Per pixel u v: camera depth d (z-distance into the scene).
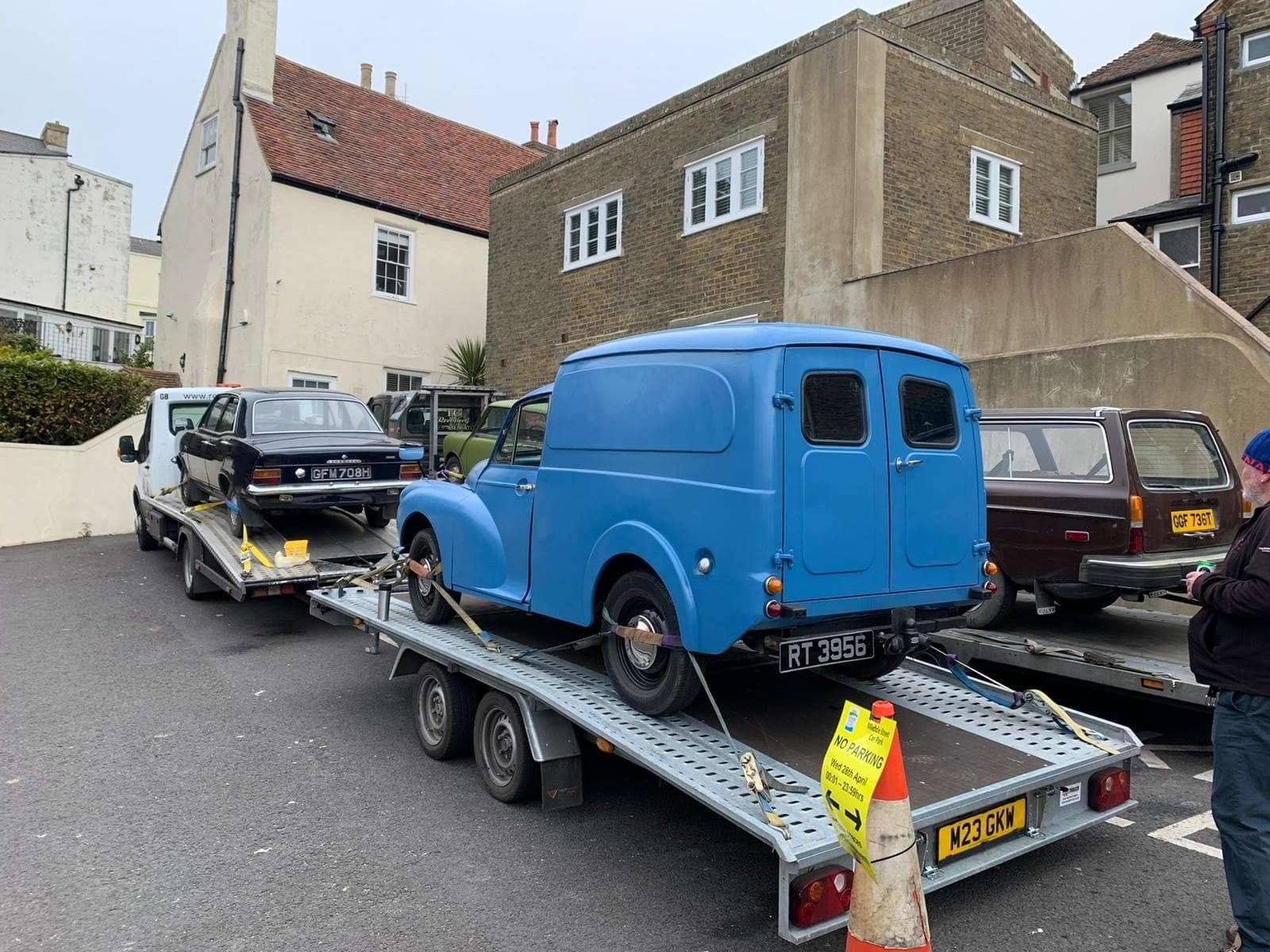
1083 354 8.80
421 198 23.25
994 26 15.59
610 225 16.00
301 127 22.08
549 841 4.29
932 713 4.43
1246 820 3.07
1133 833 4.39
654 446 4.15
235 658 7.77
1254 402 7.56
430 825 4.48
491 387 18.31
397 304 22.36
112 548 13.51
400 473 9.04
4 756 5.46
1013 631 6.70
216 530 9.12
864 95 11.78
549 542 4.81
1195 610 7.61
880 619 4.11
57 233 32.56
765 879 3.91
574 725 4.48
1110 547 6.08
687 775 3.52
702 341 4.04
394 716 6.27
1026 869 4.01
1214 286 14.16
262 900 3.74
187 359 21.94
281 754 5.50
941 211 12.76
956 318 10.14
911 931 2.66
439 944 3.39
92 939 3.45
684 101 14.27
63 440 15.27
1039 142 14.34
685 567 3.91
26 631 8.67
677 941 3.41
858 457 3.92
